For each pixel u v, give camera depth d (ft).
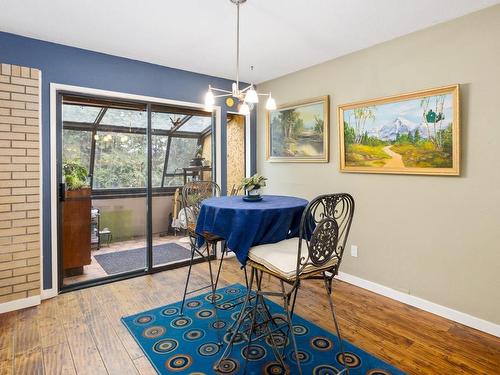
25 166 8.83
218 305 8.99
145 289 10.19
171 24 8.42
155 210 15.06
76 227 11.01
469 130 7.86
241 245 6.33
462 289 8.10
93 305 9.00
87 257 11.30
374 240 10.07
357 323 8.02
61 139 9.92
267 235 6.53
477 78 7.68
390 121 9.43
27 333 7.47
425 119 8.61
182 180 14.64
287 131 13.04
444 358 6.56
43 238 9.43
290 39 9.41
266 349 6.87
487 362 6.43
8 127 8.53
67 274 10.98
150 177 11.73
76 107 10.69
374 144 9.87
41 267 9.30
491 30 7.43
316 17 8.00
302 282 10.87
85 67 10.08
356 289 10.30
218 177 13.46
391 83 9.44
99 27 8.58
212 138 13.58
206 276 11.45
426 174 8.64
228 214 6.48
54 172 9.57
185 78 12.35
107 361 6.40
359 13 7.82
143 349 6.82
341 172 11.00
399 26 8.52
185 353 6.69
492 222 7.55
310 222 7.03
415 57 8.85
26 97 8.79
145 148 11.71
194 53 10.53
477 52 7.66
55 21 8.22
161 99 11.73
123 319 8.16
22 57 9.02
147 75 11.37
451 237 8.28
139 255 13.38
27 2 7.29
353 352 6.73
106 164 12.05
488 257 7.63
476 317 7.84
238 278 11.24
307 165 12.29
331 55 10.78
